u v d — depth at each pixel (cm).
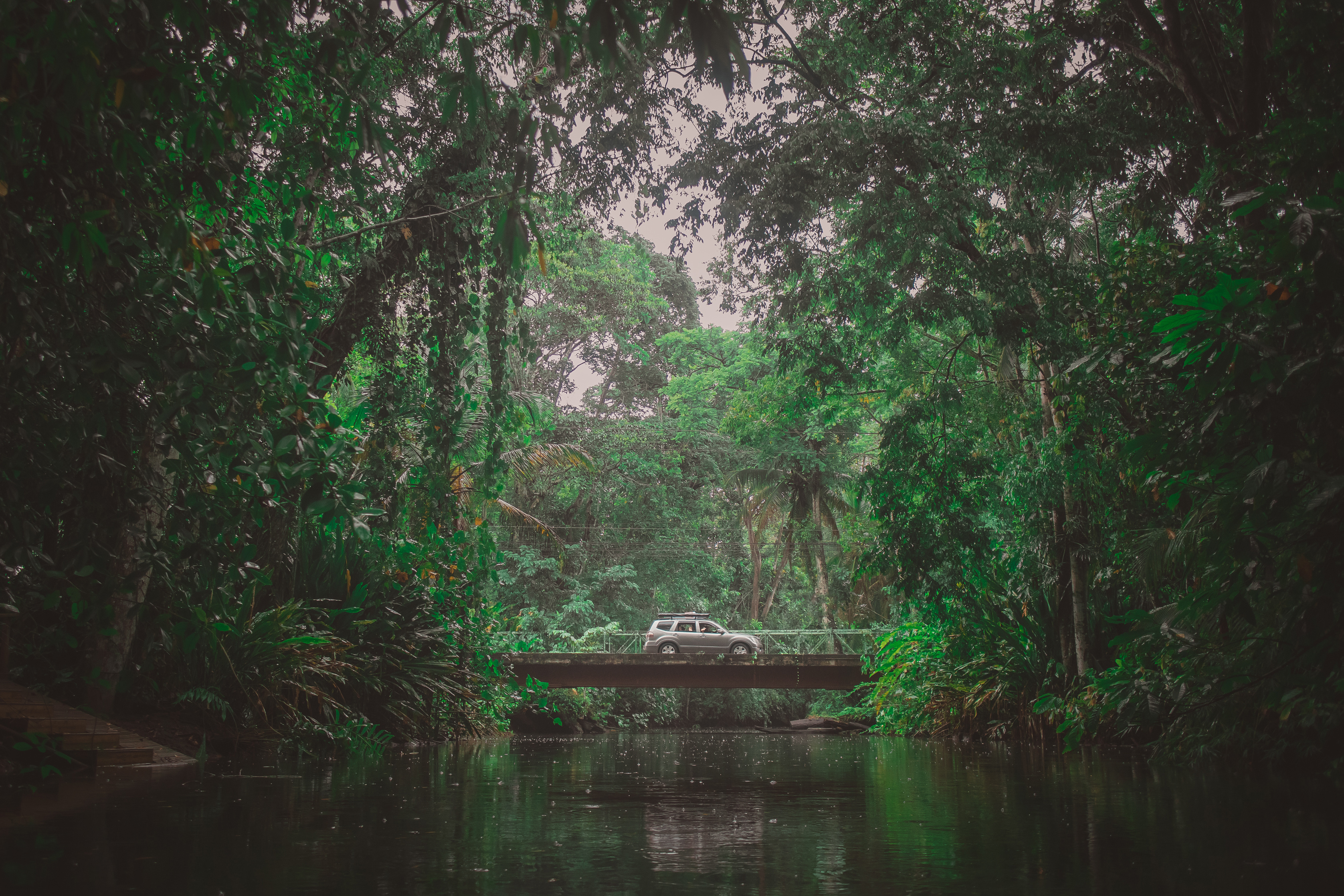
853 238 1337
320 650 1076
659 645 2791
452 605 1361
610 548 3312
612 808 490
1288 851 342
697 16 248
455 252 1121
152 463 741
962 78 1164
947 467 1362
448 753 1059
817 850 347
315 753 959
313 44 580
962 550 1386
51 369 479
